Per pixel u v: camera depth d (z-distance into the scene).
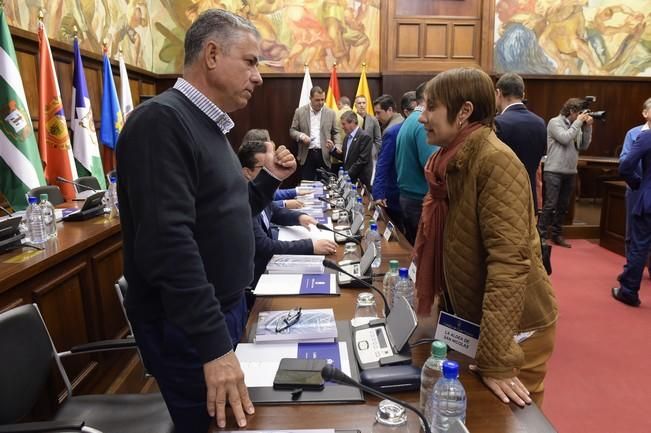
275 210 2.80
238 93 1.18
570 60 7.29
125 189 1.09
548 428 0.92
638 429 2.11
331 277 1.81
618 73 7.36
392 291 1.56
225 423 0.95
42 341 1.46
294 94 7.27
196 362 1.16
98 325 2.55
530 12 7.15
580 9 7.16
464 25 7.21
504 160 1.13
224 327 1.03
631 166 3.34
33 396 1.40
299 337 1.25
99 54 5.35
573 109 4.90
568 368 2.63
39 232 2.40
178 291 1.00
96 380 2.51
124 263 1.17
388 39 7.16
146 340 1.18
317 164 6.26
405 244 2.38
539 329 1.28
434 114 1.24
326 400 1.00
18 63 3.97
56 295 2.14
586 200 7.43
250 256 1.29
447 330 1.18
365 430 0.91
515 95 2.78
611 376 2.54
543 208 5.09
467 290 1.24
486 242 1.15
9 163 3.36
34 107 4.18
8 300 1.79
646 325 3.17
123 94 5.44
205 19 1.15
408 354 1.13
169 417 1.47
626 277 3.51
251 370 1.12
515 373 1.07
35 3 4.20
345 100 6.52
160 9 7.09
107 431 1.42
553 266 4.52
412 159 3.06
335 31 7.16
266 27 7.08
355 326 1.33
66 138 4.02
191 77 1.17
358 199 3.44
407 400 1.01
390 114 4.52
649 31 7.25
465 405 0.94
